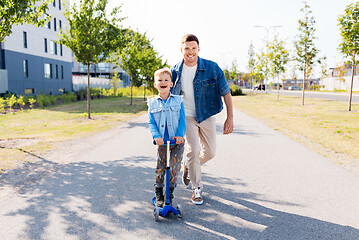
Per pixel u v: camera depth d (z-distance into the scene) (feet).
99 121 41.37
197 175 12.36
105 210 11.63
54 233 9.73
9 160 19.24
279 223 10.52
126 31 47.50
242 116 48.67
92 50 42.78
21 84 90.12
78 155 21.11
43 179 15.53
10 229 9.98
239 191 13.84
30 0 23.12
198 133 13.20
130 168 17.74
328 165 18.42
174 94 12.71
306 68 71.67
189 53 11.93
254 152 22.18
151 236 9.57
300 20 68.39
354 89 187.73
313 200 12.67
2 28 22.86
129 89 140.05
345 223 10.50
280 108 62.39
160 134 11.50
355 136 28.43
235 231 9.93
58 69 114.42
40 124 37.70
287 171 17.12
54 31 110.93
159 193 11.61
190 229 10.08
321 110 55.31
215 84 12.75
